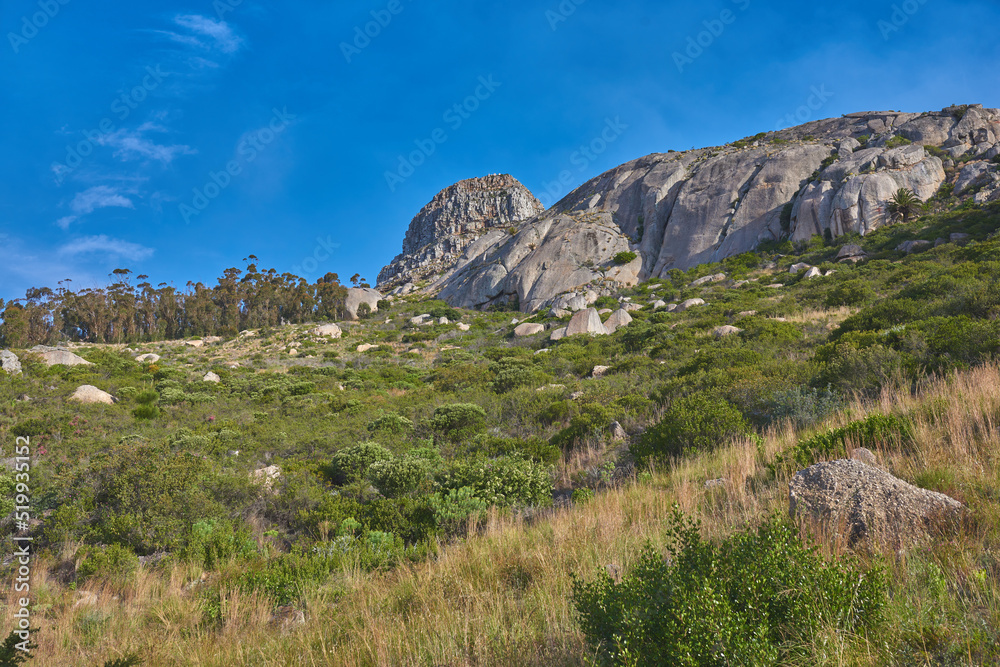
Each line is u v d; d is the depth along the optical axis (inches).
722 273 1930.4
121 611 219.8
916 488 143.6
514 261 2778.1
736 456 261.4
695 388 494.9
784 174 2289.6
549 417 588.7
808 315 1002.1
